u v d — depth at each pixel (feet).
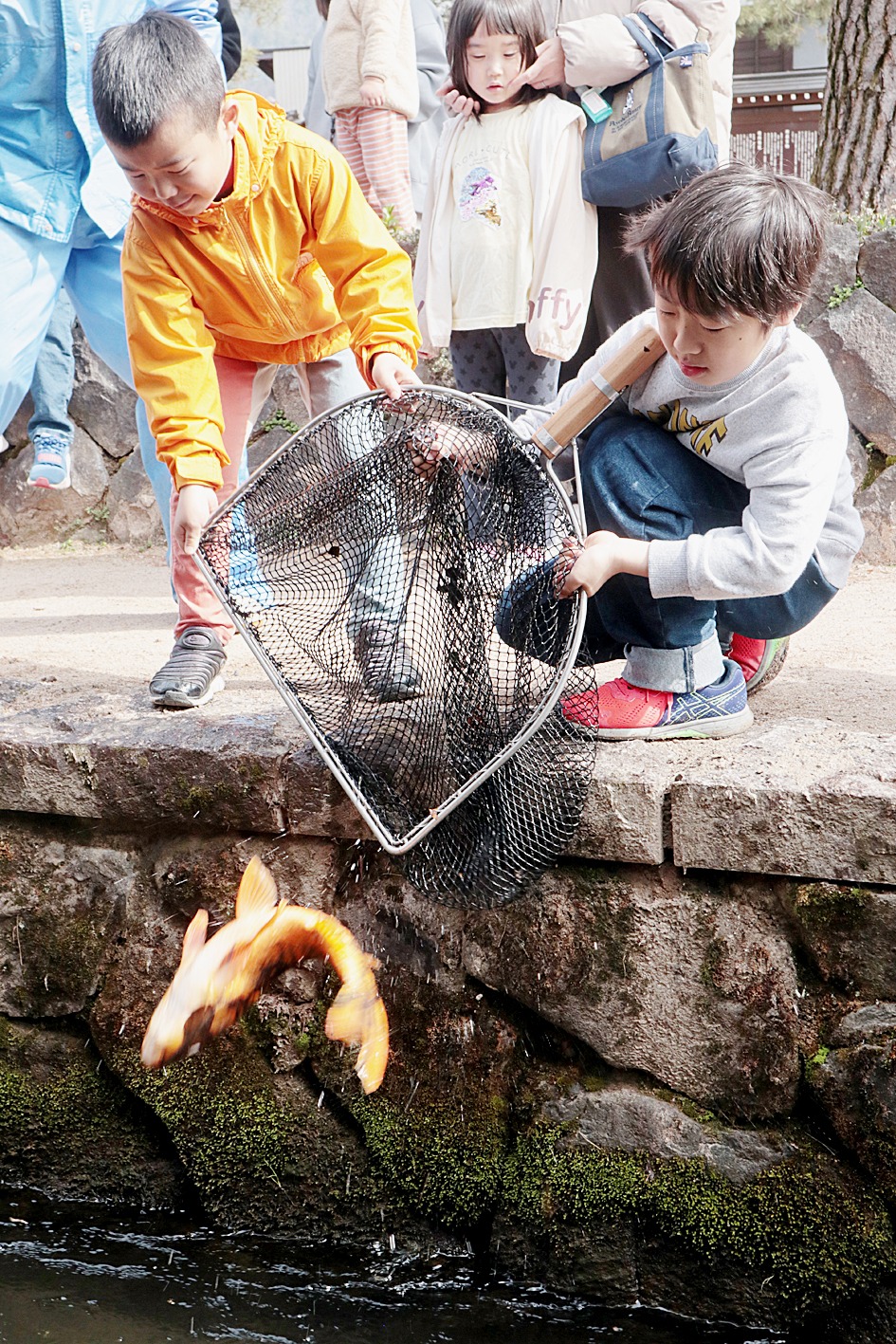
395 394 7.38
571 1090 7.68
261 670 10.32
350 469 7.65
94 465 18.34
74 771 8.50
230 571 7.80
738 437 7.34
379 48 17.29
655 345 6.93
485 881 7.12
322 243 8.69
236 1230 8.45
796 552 7.11
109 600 14.42
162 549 18.13
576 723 7.27
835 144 18.37
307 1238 8.30
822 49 52.29
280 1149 8.32
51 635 12.37
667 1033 7.45
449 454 7.30
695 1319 7.41
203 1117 8.46
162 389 8.61
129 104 7.65
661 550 7.11
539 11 12.58
